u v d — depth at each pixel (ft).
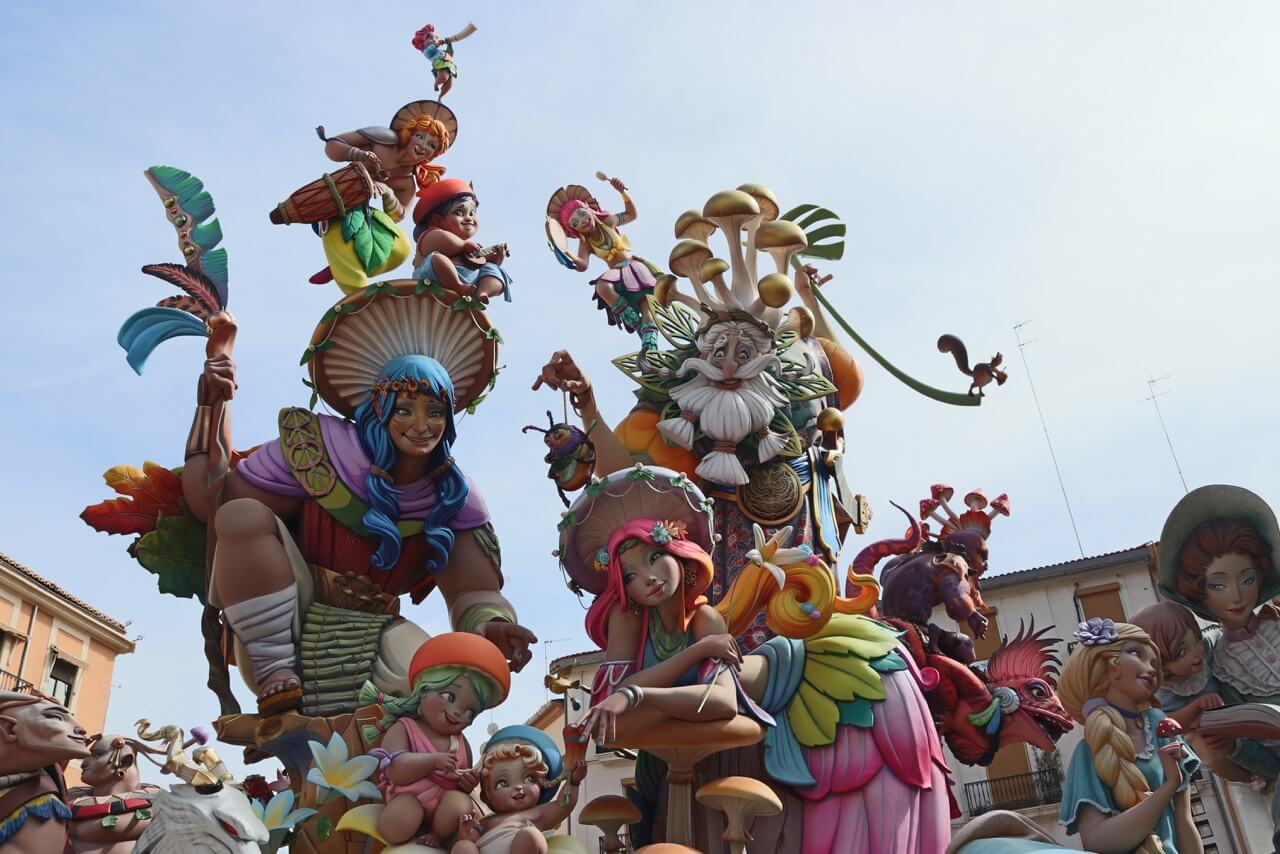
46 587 66.28
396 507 20.80
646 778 19.79
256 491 20.43
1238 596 23.84
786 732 19.69
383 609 20.74
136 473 20.99
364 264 23.26
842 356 26.32
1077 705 20.20
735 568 22.86
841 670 20.01
